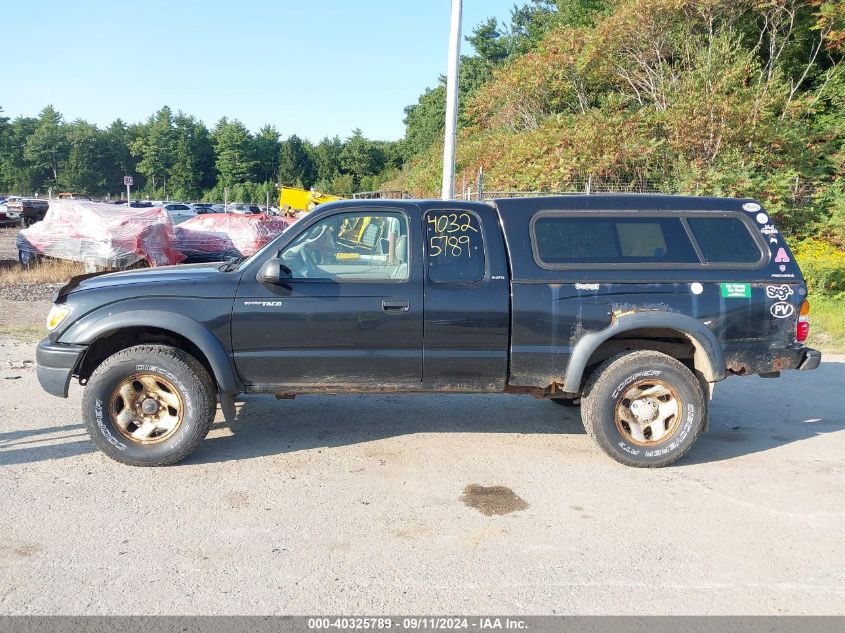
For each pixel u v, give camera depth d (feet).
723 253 16.62
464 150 88.33
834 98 60.54
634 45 67.46
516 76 79.36
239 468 15.87
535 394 17.01
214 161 343.67
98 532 12.54
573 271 16.12
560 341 16.10
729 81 55.88
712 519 13.62
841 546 12.55
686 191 51.93
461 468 16.16
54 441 17.35
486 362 16.24
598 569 11.54
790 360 16.63
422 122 207.10
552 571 11.44
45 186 349.82
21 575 11.01
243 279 15.80
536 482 15.39
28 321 34.19
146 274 16.71
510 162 66.54
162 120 335.47
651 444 16.31
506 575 11.30
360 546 12.21
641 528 13.16
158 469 15.69
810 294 41.22
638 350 16.74
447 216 16.35
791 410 21.91
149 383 15.69
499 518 13.48
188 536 12.45
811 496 14.88
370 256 16.26
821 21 59.21
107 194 355.56
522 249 16.21
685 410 16.24
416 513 13.64
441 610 10.24
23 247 50.96
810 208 53.01
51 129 347.97
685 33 64.64
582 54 71.51
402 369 16.17
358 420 19.80
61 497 14.03
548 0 131.85
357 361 16.02
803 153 55.16
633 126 57.57
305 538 12.47
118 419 15.62
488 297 15.93
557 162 58.80
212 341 15.52
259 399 21.80
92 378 15.35
